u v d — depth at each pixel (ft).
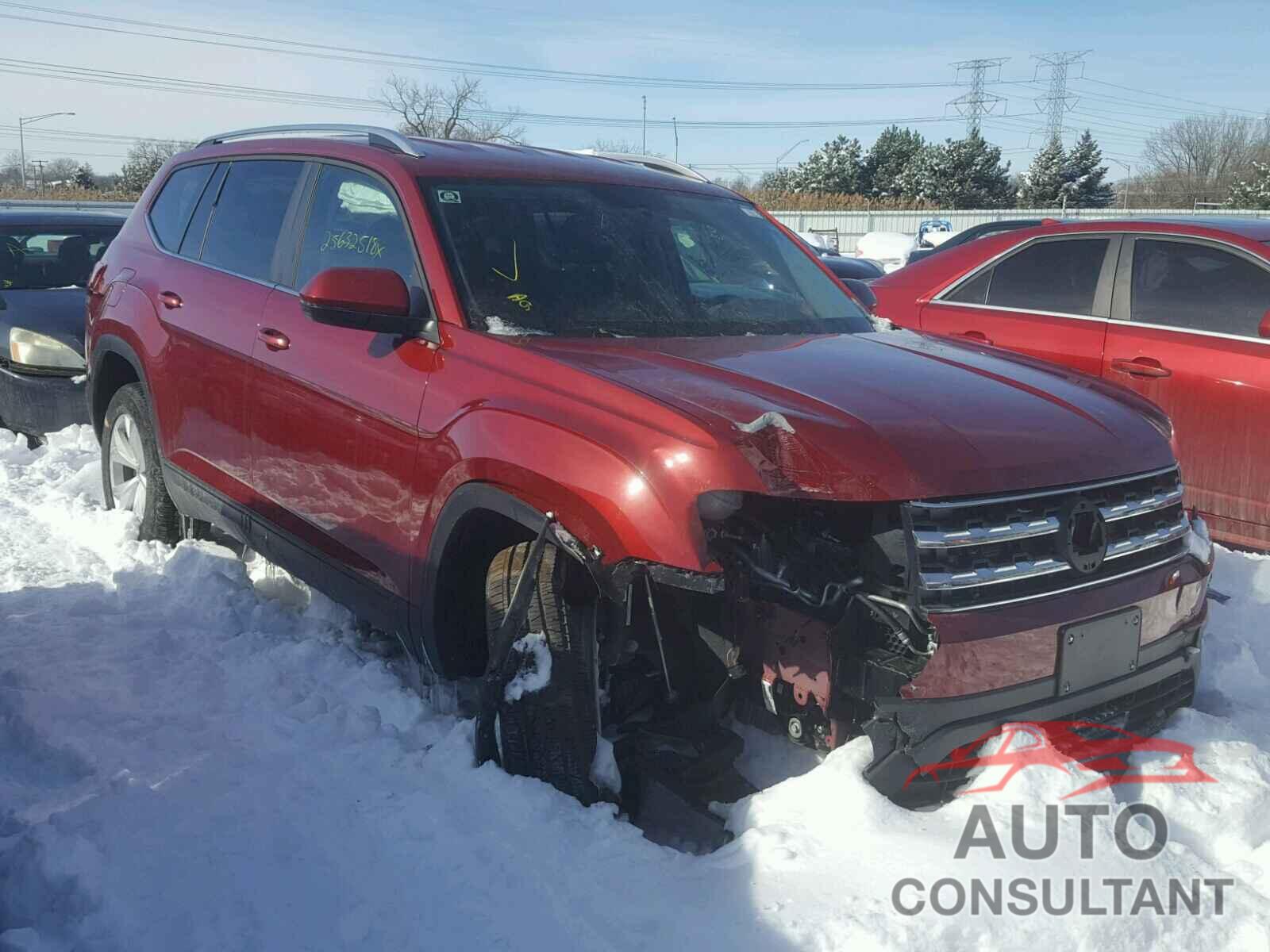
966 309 21.44
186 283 15.46
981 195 240.53
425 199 12.10
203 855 9.07
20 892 8.77
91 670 12.80
